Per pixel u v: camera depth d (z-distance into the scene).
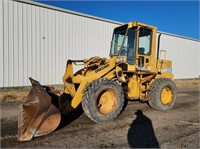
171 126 4.03
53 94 4.11
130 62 5.09
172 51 14.66
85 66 4.88
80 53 9.67
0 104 5.82
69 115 4.78
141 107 5.83
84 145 3.03
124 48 5.05
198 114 5.09
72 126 3.95
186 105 6.35
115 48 5.48
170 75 6.29
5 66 7.51
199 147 2.99
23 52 7.92
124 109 5.54
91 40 10.05
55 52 8.83
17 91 7.50
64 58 9.12
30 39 8.09
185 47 15.79
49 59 8.66
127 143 3.12
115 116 4.30
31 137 3.17
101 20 10.38
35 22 8.20
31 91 3.91
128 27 5.09
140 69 5.32
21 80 7.92
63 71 9.11
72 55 9.38
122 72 4.75
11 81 7.67
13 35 7.65
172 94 5.65
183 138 3.36
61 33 8.98
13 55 7.68
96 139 3.27
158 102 5.32
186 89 11.08
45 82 8.57
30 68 8.12
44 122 3.26
